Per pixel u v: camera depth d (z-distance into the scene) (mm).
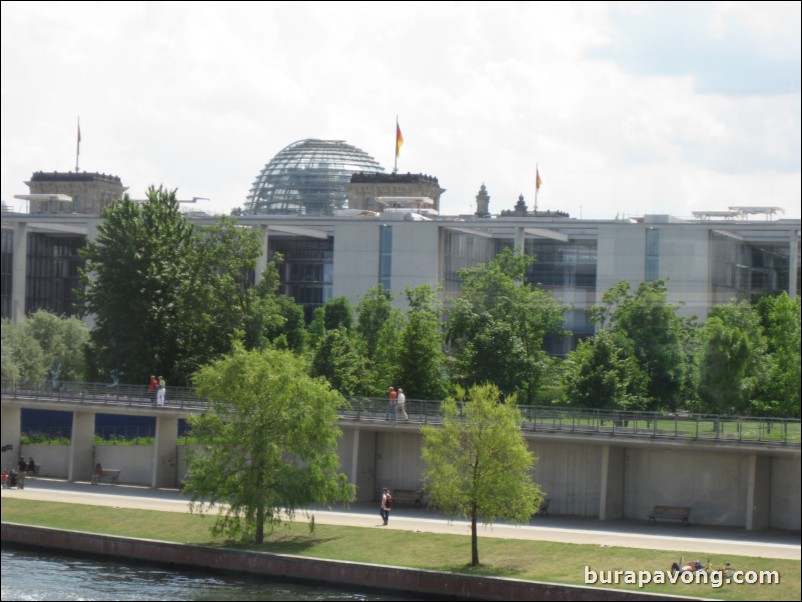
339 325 121750
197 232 122562
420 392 99312
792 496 80062
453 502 68000
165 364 114938
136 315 114000
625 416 82875
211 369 78500
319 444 77375
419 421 89500
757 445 77250
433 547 71188
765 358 101500
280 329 128375
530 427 84188
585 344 102688
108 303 114312
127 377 113875
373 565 67562
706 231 142875
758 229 142750
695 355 103062
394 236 154375
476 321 103562
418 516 83250
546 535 73188
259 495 74188
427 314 104625
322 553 71375
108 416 119500
